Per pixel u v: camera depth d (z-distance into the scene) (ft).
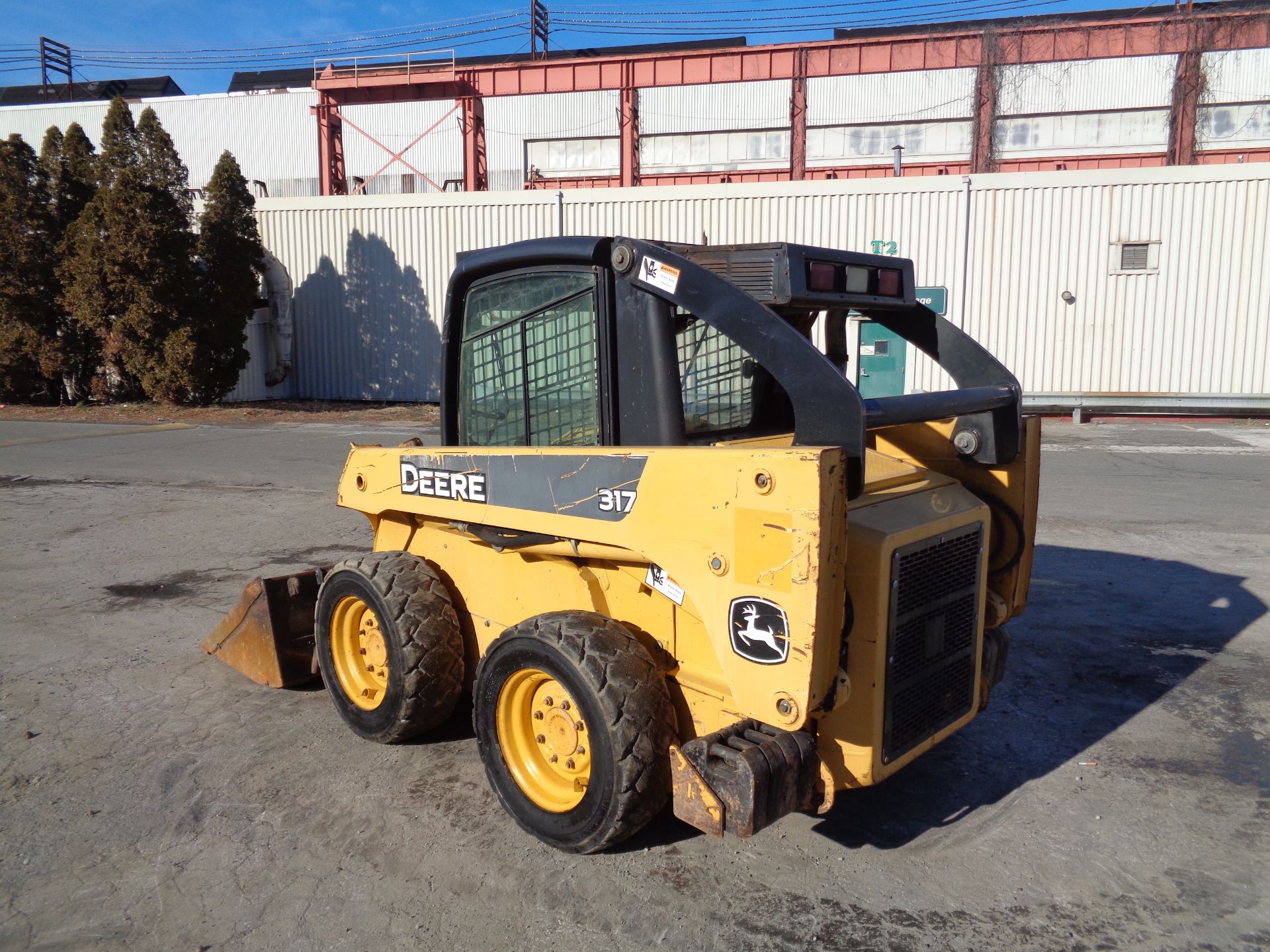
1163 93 91.56
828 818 12.05
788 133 102.12
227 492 34.53
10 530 28.48
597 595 11.58
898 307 12.25
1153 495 32.40
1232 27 88.74
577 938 9.65
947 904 10.24
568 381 11.72
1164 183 55.72
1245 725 14.88
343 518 30.07
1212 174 54.95
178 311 62.80
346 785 12.89
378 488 14.11
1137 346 57.41
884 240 60.13
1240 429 51.49
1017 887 10.59
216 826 11.85
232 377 66.54
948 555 10.61
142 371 63.87
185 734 14.55
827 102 100.37
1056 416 59.11
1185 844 11.49
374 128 118.32
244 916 10.04
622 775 10.00
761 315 9.52
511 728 11.49
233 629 16.72
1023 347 59.00
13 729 14.73
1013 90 94.63
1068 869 10.94
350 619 14.26
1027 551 12.54
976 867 10.96
